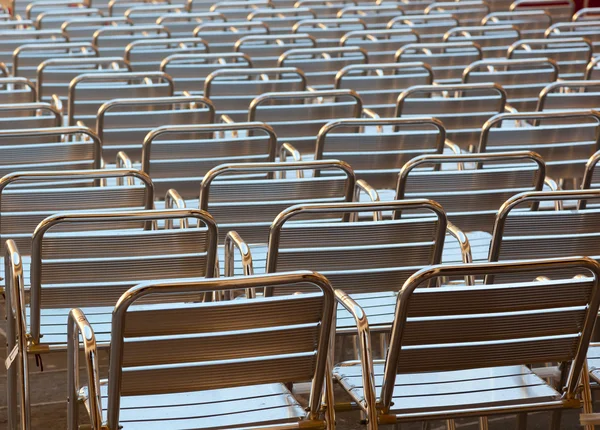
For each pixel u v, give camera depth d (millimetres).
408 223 3742
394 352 3115
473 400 3357
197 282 2787
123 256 3658
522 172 4605
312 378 3127
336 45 9703
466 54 8406
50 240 3580
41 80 7242
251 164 4227
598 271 3053
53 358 5086
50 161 4984
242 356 3004
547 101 6688
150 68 8461
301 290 3814
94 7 12414
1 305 5637
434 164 5492
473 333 3137
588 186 4730
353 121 5246
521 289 3074
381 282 3832
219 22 9578
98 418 2922
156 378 2971
